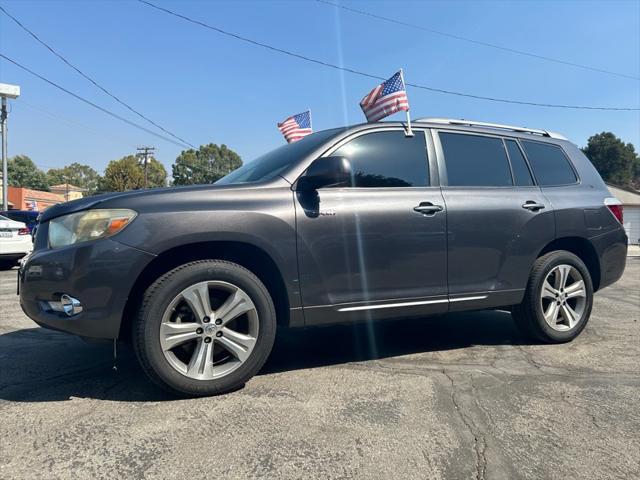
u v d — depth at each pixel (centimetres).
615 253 475
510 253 412
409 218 368
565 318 448
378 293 360
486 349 429
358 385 337
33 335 462
